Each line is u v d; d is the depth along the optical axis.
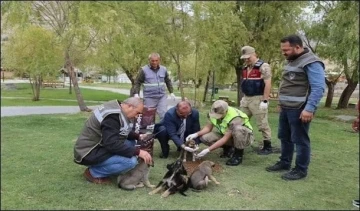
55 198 3.03
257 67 4.67
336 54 7.84
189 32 5.05
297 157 3.74
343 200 3.16
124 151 3.26
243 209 2.91
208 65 9.36
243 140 4.11
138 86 5.71
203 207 2.92
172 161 4.32
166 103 5.84
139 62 11.61
